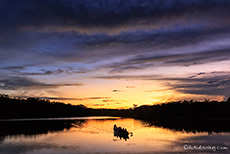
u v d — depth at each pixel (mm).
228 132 46562
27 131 53062
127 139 37812
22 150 28281
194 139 36656
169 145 31031
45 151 27484
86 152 26672
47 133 48312
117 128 48562
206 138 37781
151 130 53562
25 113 140000
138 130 54406
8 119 115688
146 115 144500
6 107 132375
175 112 124125
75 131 53312
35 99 158125
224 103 110062
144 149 28266
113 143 33406
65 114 179625
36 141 35875
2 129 58062
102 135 44531
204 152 26484
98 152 26609
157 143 32875
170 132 48062
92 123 86688
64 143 33656
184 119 98875
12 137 41062
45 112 155250
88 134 46500
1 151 27781
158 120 100250
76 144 32656
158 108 140625
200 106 115688
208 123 72438
